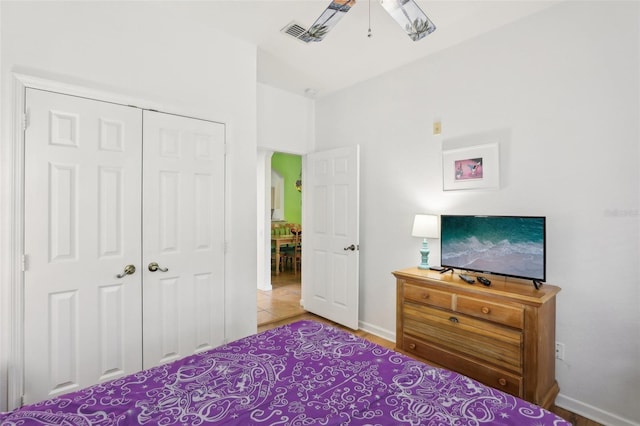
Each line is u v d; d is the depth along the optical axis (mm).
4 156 1709
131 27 2127
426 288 2340
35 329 1797
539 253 2010
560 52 2123
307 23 2412
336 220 3572
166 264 2273
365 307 3447
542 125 2199
